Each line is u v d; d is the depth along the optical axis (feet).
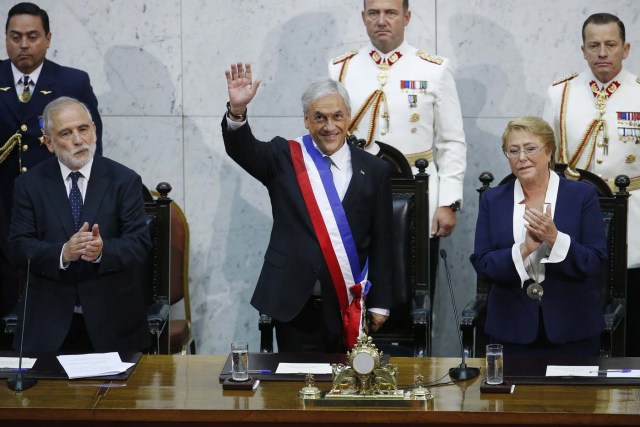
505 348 55.47
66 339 57.26
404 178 65.16
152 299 64.44
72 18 77.92
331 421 42.78
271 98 78.43
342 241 56.49
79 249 53.06
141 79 78.38
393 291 59.11
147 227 57.41
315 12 77.56
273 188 57.57
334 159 57.31
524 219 53.21
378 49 71.05
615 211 62.23
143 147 78.95
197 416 43.14
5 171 69.10
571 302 54.65
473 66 77.56
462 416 42.32
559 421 42.06
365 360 43.45
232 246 79.61
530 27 77.00
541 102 77.56
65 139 55.62
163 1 77.77
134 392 45.68
